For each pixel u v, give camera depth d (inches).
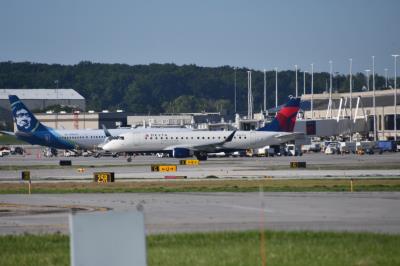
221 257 4544.8
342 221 6427.2
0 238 5561.0
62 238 5551.2
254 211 7317.9
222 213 7190.0
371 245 4857.3
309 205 7800.2
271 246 4904.0
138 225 3176.7
